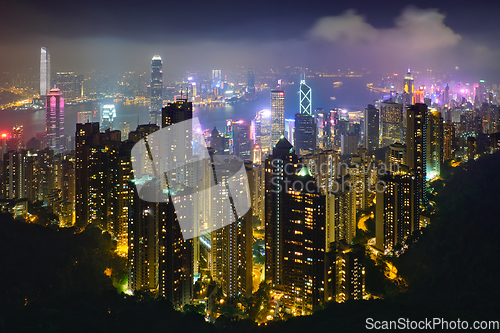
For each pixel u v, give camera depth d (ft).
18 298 637.71
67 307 584.81
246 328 627.05
